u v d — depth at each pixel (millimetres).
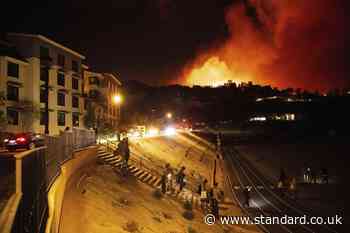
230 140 95125
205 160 59938
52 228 11352
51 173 15172
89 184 21172
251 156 67625
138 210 20188
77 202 17250
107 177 24688
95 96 63844
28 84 45375
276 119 156250
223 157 66750
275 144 82438
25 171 7754
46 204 12477
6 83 42188
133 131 57188
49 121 48844
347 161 53156
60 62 51250
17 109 43625
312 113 151375
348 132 93312
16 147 27469
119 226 16578
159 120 99750
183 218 22906
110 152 33344
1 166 12805
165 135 70938
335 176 43406
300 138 89875
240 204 31500
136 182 26594
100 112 63938
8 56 42094
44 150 12562
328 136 87562
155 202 23656
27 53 45906
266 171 51438
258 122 143875
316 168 49938
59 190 14906
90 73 63781
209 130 116625
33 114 45000
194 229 21016
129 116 83500
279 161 59594
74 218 15398
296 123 129125
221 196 32750
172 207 24500
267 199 33594
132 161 33125
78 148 27234
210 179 43938
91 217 16203
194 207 27406
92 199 18562
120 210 18906
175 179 34094
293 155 64188
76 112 55406
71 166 20922
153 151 46125
